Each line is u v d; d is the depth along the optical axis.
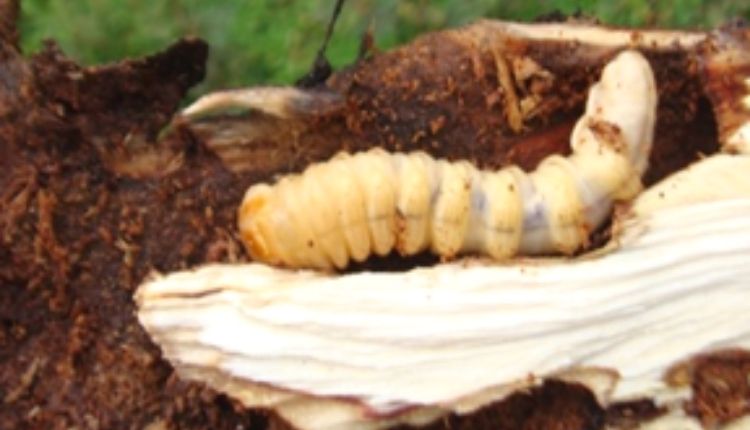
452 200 0.27
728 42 0.28
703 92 0.28
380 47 0.32
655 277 0.27
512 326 0.27
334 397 0.27
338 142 0.28
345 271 0.27
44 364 0.27
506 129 0.29
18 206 0.27
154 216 0.28
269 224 0.27
